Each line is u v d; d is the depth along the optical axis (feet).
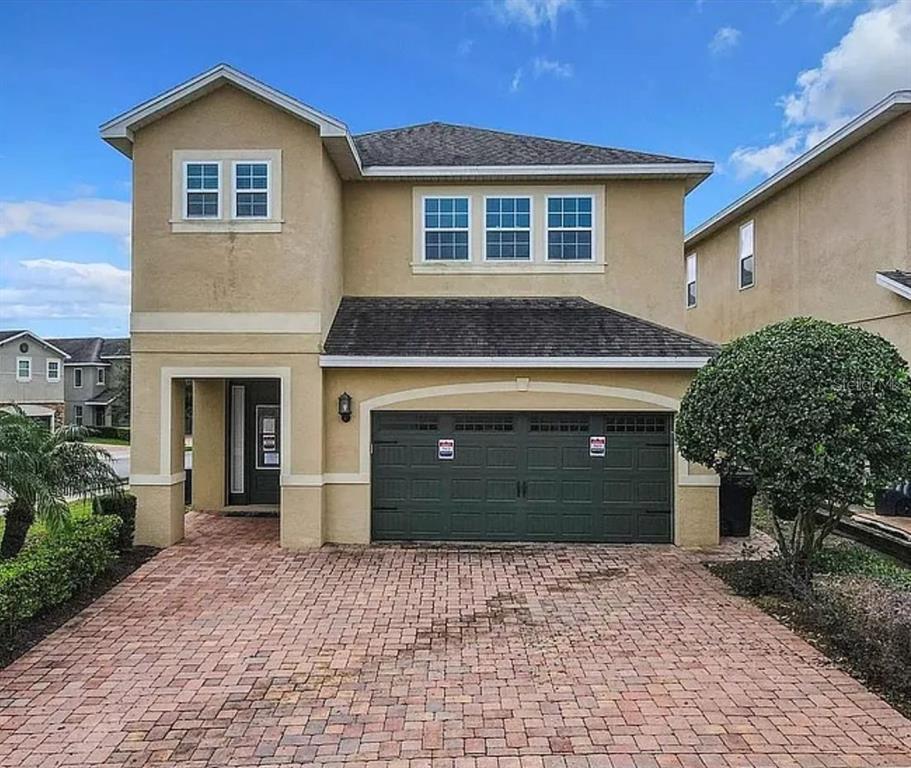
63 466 33.35
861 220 48.32
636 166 46.55
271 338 41.04
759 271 63.93
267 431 54.19
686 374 41.73
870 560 34.19
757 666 23.43
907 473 28.55
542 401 41.93
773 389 29.19
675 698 21.03
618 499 42.16
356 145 48.16
